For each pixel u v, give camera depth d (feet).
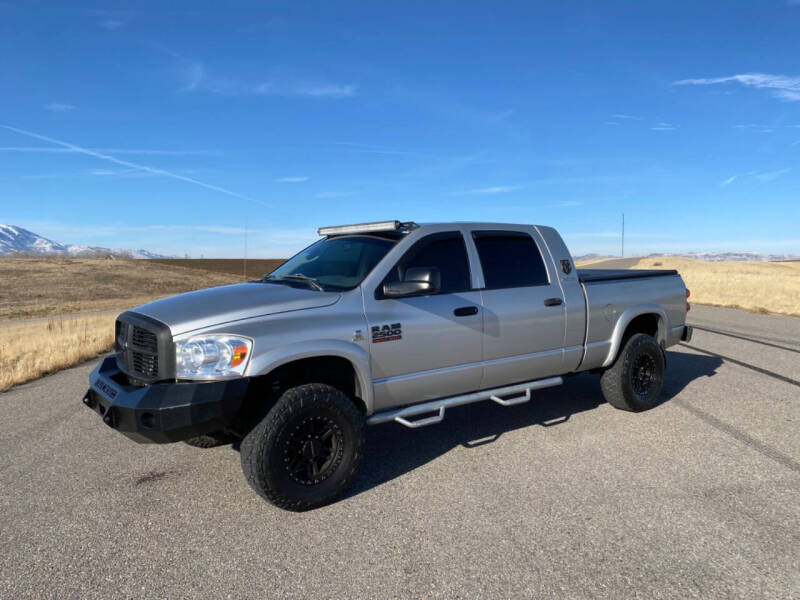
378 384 13.01
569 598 8.55
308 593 8.83
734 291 79.41
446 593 8.75
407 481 13.28
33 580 9.38
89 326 60.49
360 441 12.28
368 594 8.77
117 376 12.84
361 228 15.30
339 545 10.35
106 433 18.03
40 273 228.43
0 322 105.09
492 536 10.53
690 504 11.73
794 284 92.63
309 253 16.31
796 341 34.12
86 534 11.04
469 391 15.19
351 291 12.98
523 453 14.93
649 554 9.79
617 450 15.02
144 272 258.16
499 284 15.49
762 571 9.21
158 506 12.29
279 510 11.96
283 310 12.05
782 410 18.62
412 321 13.46
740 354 29.37
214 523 11.41
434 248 14.52
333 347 12.07
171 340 11.21
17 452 16.22
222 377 10.96
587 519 11.13
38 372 29.81
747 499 11.94
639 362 18.31
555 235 17.47
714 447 15.15
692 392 21.15
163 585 9.16
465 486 12.89
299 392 11.57
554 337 16.35
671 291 20.29
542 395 21.15
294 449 11.63
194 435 10.84
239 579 9.28
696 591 8.69
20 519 11.77
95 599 8.79
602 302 17.58
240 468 14.51
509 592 8.74
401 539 10.52
